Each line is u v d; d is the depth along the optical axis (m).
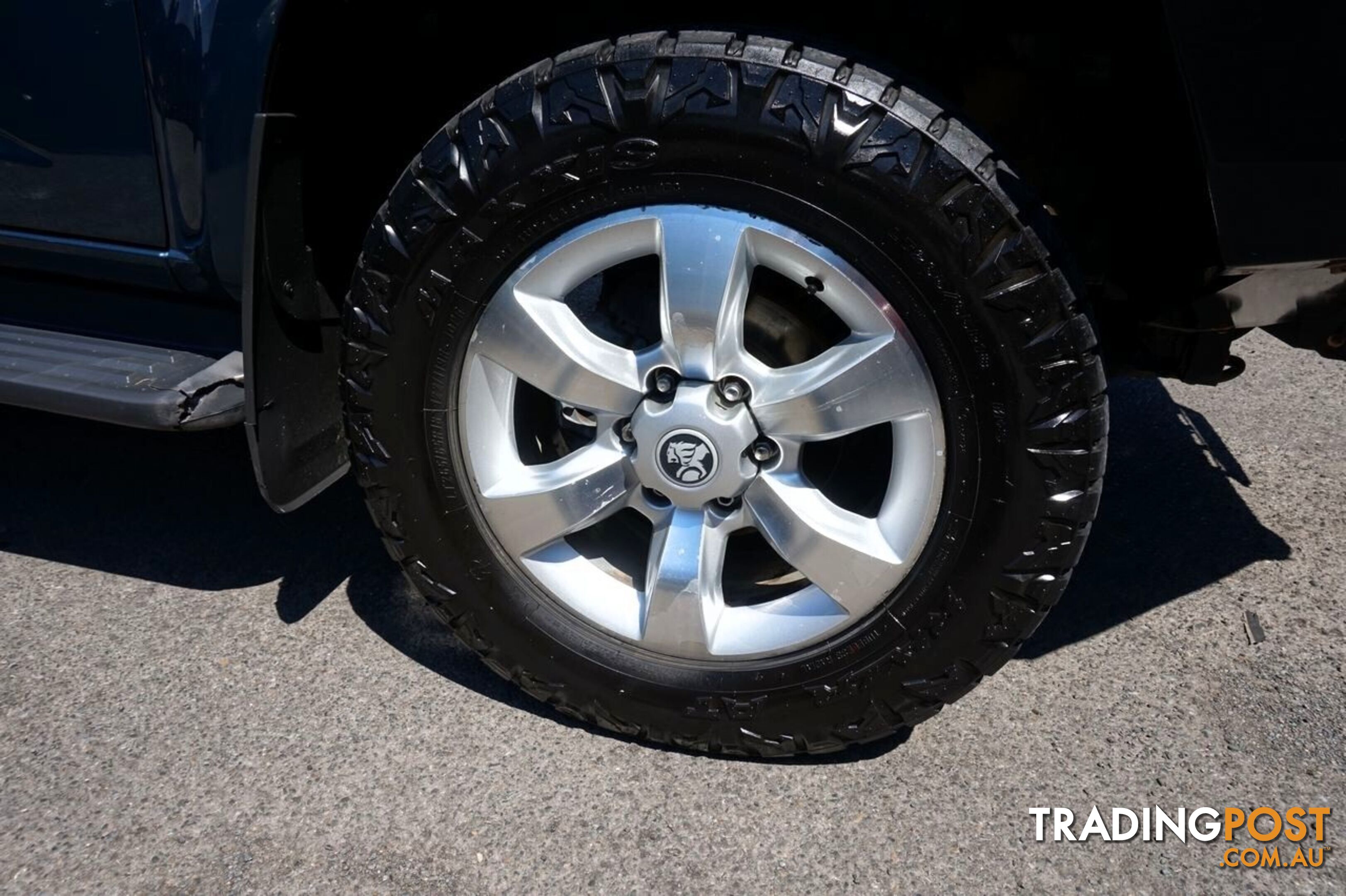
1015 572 1.72
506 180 1.69
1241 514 2.80
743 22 1.91
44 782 1.94
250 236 1.86
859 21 1.93
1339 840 1.82
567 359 1.78
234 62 1.89
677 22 1.86
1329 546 2.66
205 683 2.19
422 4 1.94
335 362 2.19
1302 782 1.94
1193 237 1.69
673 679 1.92
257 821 1.86
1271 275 1.72
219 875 1.76
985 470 1.68
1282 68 1.49
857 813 1.88
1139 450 3.12
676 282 1.69
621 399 1.80
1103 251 2.04
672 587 1.85
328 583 2.52
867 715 1.88
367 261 1.81
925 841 1.82
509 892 1.73
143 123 2.03
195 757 2.00
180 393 2.05
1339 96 1.50
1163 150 1.69
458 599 1.98
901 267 1.61
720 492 1.80
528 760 2.00
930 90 1.65
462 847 1.81
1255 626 2.36
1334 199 1.55
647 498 1.88
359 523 2.77
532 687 2.02
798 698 1.88
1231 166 1.54
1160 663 2.25
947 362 1.65
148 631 2.35
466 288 1.78
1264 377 3.55
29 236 2.27
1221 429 3.22
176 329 2.31
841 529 1.78
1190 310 1.86
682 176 1.64
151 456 3.10
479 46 2.06
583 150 1.66
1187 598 2.47
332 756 2.00
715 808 1.89
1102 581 2.54
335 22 1.92
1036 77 1.94
